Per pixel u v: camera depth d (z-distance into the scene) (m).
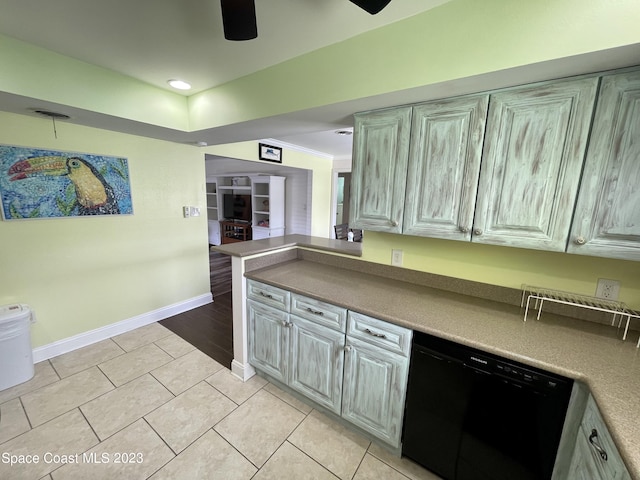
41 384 2.10
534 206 1.23
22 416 1.81
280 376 2.04
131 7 1.25
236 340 2.23
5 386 2.03
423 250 1.90
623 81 1.03
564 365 1.08
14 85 1.57
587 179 1.12
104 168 2.55
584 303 1.39
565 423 1.09
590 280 1.43
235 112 2.05
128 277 2.88
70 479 1.44
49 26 1.41
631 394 0.93
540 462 1.17
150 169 2.91
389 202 1.62
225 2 0.96
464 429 1.33
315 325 1.78
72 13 1.29
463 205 1.40
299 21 1.31
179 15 1.30
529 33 1.04
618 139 1.06
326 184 6.25
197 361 2.45
